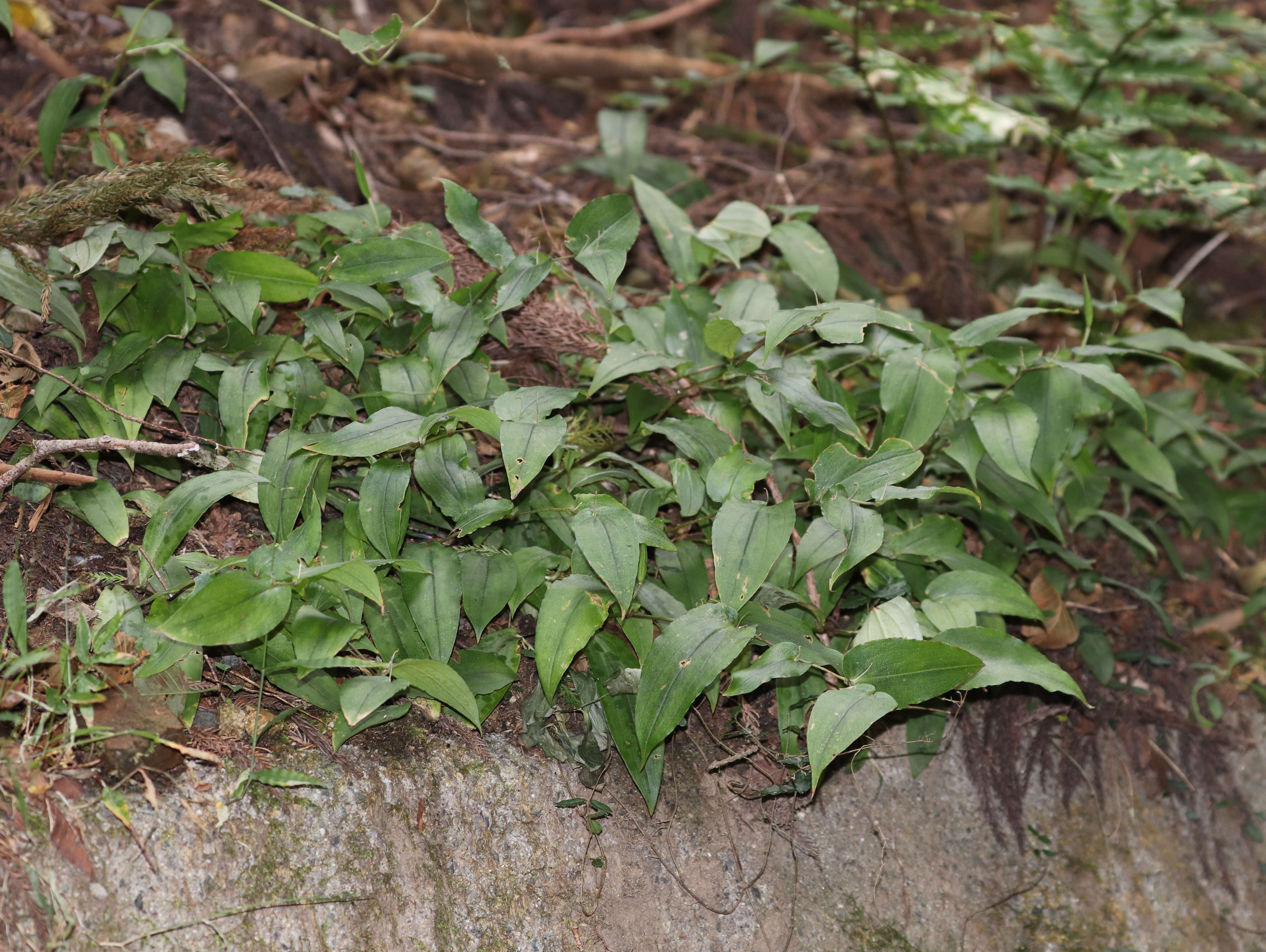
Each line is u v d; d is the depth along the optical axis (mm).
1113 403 2693
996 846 2164
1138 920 2217
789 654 1672
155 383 1829
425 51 3324
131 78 2451
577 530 1650
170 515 1650
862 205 3311
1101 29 2760
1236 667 2523
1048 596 2248
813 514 2080
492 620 1854
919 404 1939
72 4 2822
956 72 3195
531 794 1766
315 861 1549
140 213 2166
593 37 3676
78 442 1599
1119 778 2318
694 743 1933
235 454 1815
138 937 1387
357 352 1947
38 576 1665
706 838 1881
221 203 1990
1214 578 2672
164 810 1472
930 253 3215
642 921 1782
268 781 1534
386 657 1688
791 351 2188
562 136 3406
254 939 1462
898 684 1653
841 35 2979
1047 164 3570
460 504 1760
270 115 2713
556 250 2273
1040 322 3115
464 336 1938
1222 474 2783
